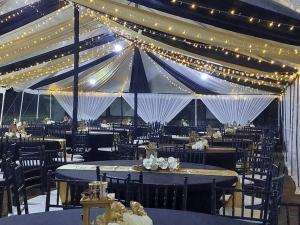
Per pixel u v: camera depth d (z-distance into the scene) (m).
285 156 10.64
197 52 7.23
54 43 8.38
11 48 7.65
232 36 5.14
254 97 14.00
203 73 12.10
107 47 11.23
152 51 10.77
